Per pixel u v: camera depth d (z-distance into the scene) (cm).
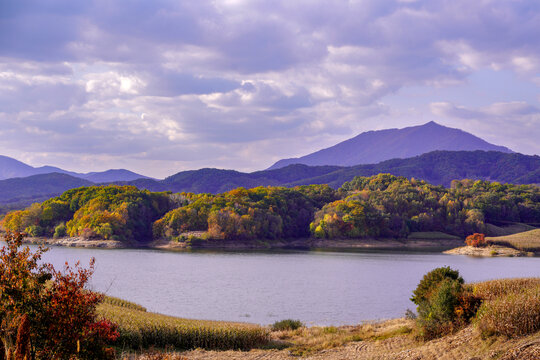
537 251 18862
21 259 1457
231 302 6844
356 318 5619
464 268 12725
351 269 12138
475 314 2708
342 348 3089
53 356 1398
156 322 3372
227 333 3331
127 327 3098
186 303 6712
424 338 2822
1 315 1359
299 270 11806
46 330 1398
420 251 19900
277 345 3416
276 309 6275
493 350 2033
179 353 3012
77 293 1488
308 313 5972
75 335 1423
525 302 2234
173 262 13575
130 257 15012
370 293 7900
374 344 3072
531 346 1864
